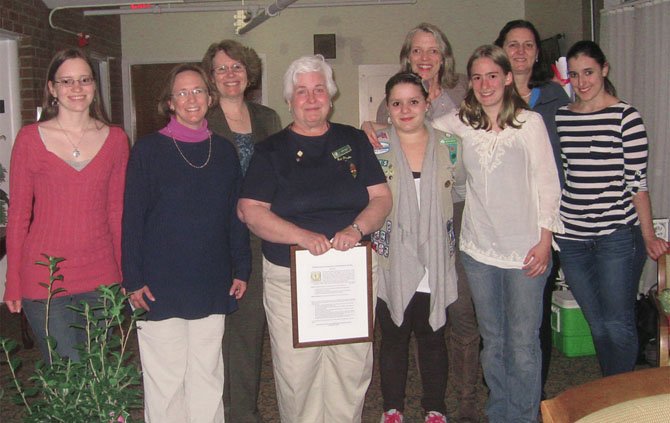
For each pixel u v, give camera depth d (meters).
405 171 2.49
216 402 2.44
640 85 4.70
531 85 2.89
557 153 2.78
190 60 7.90
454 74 2.92
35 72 5.75
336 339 2.32
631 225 2.73
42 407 1.75
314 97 2.26
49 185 2.22
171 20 7.85
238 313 2.66
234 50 2.60
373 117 7.97
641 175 2.66
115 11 6.82
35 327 2.27
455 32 7.91
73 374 1.74
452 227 2.61
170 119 2.39
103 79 7.49
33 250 2.23
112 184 2.37
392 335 2.71
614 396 1.14
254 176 2.30
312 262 2.27
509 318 2.55
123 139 2.38
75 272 2.25
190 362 2.42
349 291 2.30
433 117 2.89
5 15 5.34
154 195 2.29
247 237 2.51
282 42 7.88
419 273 2.53
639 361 3.65
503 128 2.45
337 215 2.32
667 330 2.40
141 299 2.29
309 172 2.29
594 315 2.85
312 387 2.46
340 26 7.87
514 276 2.49
